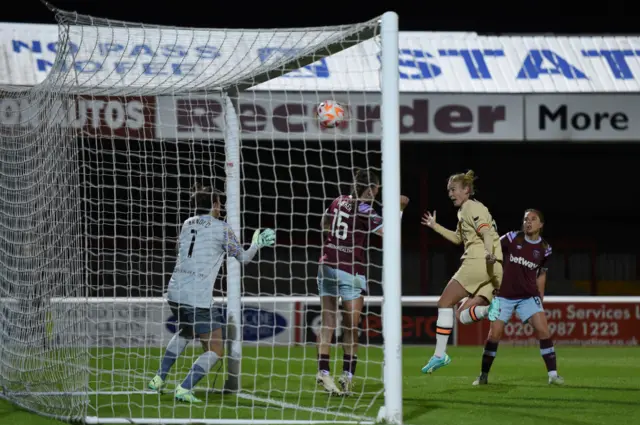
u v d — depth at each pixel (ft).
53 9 60.80
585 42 167.94
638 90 159.84
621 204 198.18
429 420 61.82
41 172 67.21
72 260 61.93
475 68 161.17
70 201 62.28
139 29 71.61
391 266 59.06
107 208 155.84
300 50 68.95
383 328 59.82
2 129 76.79
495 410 66.59
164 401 69.87
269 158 175.83
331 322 74.95
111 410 65.16
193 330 69.05
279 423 59.36
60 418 61.77
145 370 91.30
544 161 197.77
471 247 82.84
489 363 82.02
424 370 86.12
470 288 83.41
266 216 175.01
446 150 192.03
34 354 68.54
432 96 153.07
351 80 144.87
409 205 189.67
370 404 63.72
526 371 96.94
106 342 118.73
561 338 135.44
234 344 75.46
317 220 175.52
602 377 90.17
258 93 139.95
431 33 166.50
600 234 197.98
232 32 69.62
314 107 141.79
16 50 153.48
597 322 135.74
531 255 81.30
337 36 64.54
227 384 75.51
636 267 177.37
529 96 154.61
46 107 66.18
